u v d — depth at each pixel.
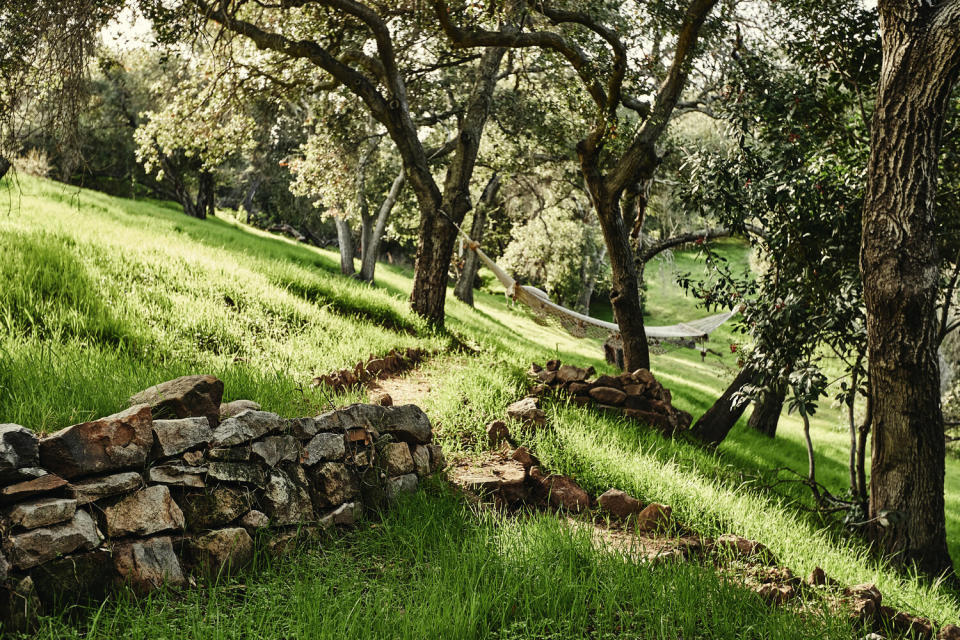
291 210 46.59
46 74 7.10
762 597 4.83
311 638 3.47
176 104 14.34
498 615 3.96
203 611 3.64
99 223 16.45
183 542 3.93
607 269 38.66
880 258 6.95
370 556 4.64
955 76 6.64
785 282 9.43
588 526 5.75
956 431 25.33
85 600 3.42
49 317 7.96
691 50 11.66
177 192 36.66
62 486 3.53
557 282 36.62
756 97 10.23
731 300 10.41
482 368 9.80
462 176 15.09
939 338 8.46
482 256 9.21
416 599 3.97
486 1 11.83
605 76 12.06
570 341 30.83
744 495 7.49
